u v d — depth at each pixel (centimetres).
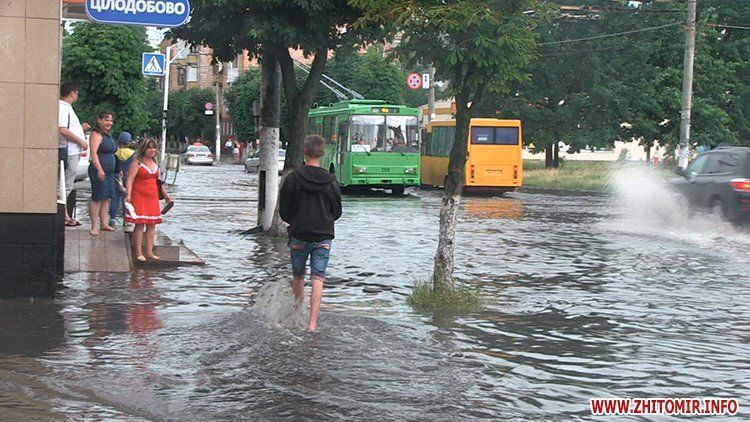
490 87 1151
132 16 1147
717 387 773
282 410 671
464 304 1133
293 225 963
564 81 5112
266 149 1973
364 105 3706
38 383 725
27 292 1081
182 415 655
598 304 1179
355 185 3725
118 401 684
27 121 1062
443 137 4153
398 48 1171
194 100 8850
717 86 5259
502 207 3180
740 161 2136
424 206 3070
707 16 5222
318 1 1678
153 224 1401
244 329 931
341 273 1415
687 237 2075
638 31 4719
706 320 1079
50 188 1074
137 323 964
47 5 1056
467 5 1090
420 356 850
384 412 673
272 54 1925
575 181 4541
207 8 1720
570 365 839
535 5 1142
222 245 1762
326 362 812
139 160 1379
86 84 4144
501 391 741
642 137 5419
